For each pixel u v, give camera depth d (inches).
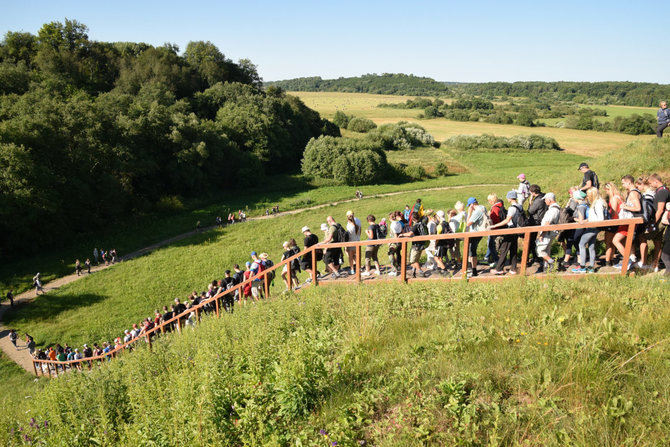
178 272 1187.3
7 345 845.2
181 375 253.1
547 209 361.4
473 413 174.2
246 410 209.8
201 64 3590.1
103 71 2928.2
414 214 530.3
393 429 178.2
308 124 3769.7
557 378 190.2
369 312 320.8
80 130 1630.2
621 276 310.3
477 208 376.8
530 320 249.4
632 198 312.3
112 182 1579.7
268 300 447.5
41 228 1318.9
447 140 3405.5
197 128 2160.4
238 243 1425.9
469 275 377.4
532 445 157.8
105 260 1283.2
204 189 2121.1
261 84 4239.7
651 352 194.7
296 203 1940.2
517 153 2992.1
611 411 163.8
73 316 954.1
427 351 235.8
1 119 1542.8
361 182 2396.7
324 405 207.8
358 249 411.8
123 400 285.0
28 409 316.8
